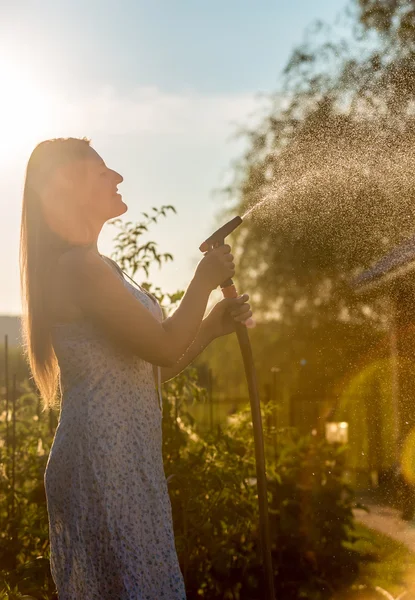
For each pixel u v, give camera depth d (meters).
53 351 2.37
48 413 4.45
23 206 2.35
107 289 2.11
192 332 2.17
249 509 4.06
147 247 4.20
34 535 3.50
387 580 3.86
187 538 3.73
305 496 4.17
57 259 2.27
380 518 4.40
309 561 4.08
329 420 5.59
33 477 3.94
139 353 2.13
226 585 3.90
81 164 2.32
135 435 2.19
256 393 2.45
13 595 2.79
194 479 3.71
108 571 2.13
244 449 4.14
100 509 2.12
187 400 4.25
